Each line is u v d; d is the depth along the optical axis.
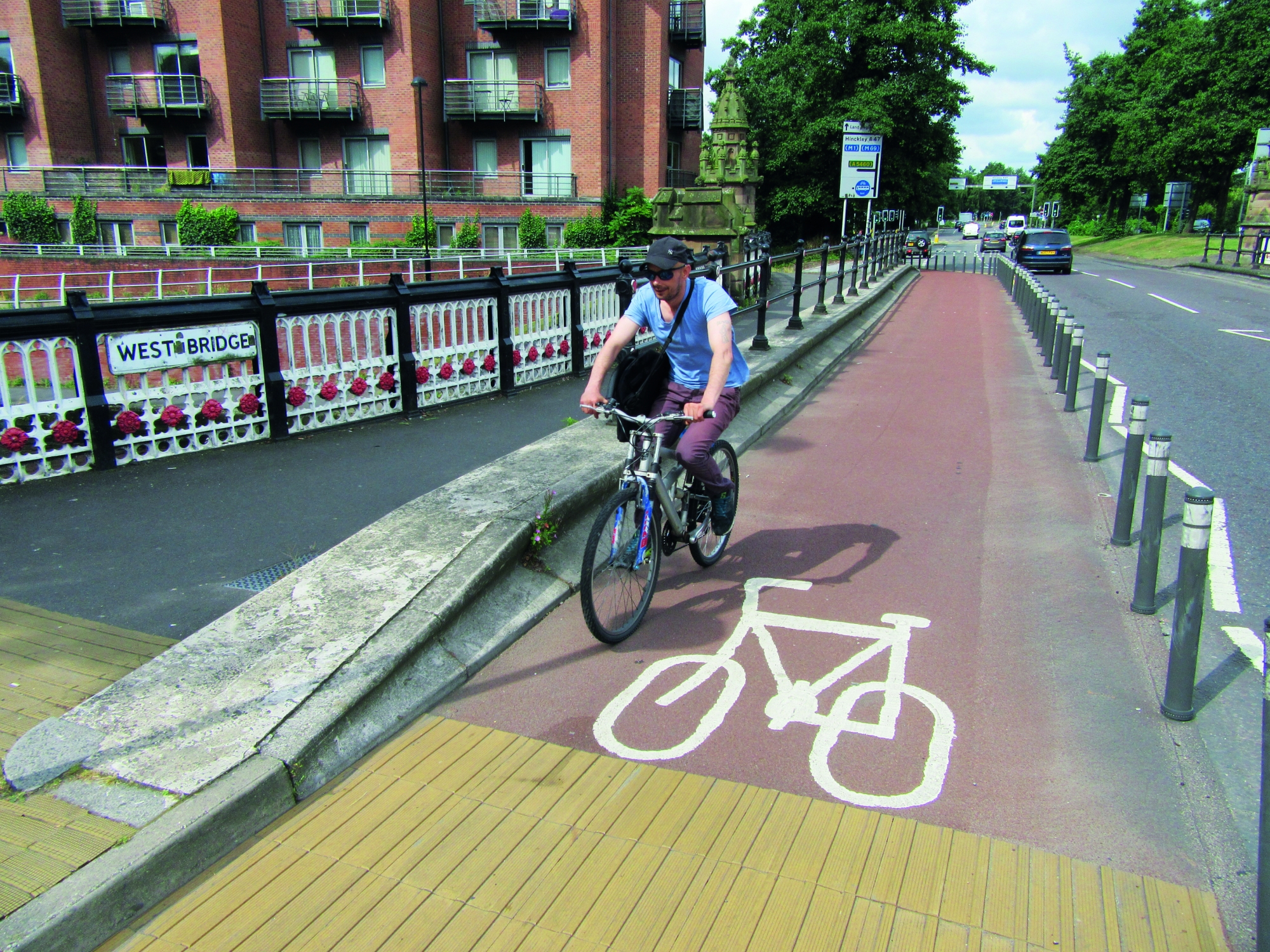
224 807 2.79
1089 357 12.29
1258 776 3.20
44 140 35.94
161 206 35.12
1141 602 4.43
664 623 4.43
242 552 4.89
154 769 2.93
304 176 36.31
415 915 2.55
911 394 10.00
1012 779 3.20
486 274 29.69
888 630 4.36
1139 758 3.30
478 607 4.25
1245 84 43.97
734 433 7.77
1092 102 60.00
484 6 33.03
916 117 40.78
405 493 5.93
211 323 6.77
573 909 2.58
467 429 7.76
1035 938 2.48
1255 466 7.00
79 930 2.40
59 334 6.03
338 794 3.09
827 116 40.03
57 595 4.33
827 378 10.97
